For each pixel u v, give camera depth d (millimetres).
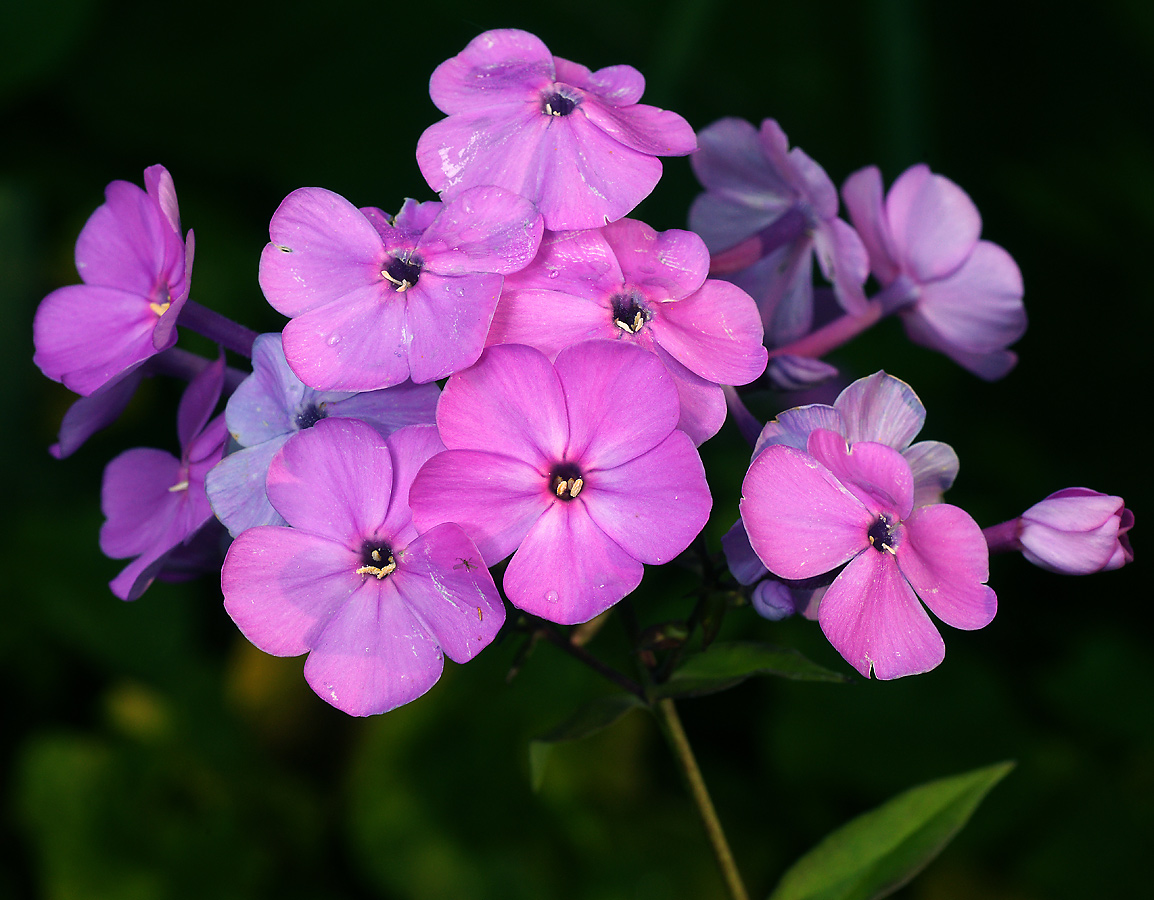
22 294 524
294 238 316
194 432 328
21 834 470
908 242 365
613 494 313
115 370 324
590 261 318
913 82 537
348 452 312
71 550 479
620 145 322
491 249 314
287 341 315
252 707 481
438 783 452
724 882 352
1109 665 465
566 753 459
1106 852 431
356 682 312
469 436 311
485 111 325
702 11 519
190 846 450
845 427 318
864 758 456
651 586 467
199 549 336
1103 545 323
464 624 311
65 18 534
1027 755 451
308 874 463
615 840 447
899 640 315
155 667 472
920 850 350
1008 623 521
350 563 314
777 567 312
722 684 340
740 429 333
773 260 363
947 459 323
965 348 372
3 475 510
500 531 312
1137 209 538
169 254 330
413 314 314
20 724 485
